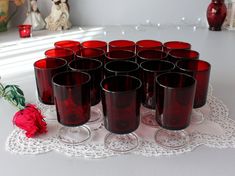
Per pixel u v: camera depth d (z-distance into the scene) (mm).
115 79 455
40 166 416
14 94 557
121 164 417
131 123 431
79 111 443
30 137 470
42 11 1226
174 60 532
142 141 462
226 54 887
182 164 416
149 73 468
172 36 1096
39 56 884
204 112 540
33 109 496
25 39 1064
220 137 471
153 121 512
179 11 1233
